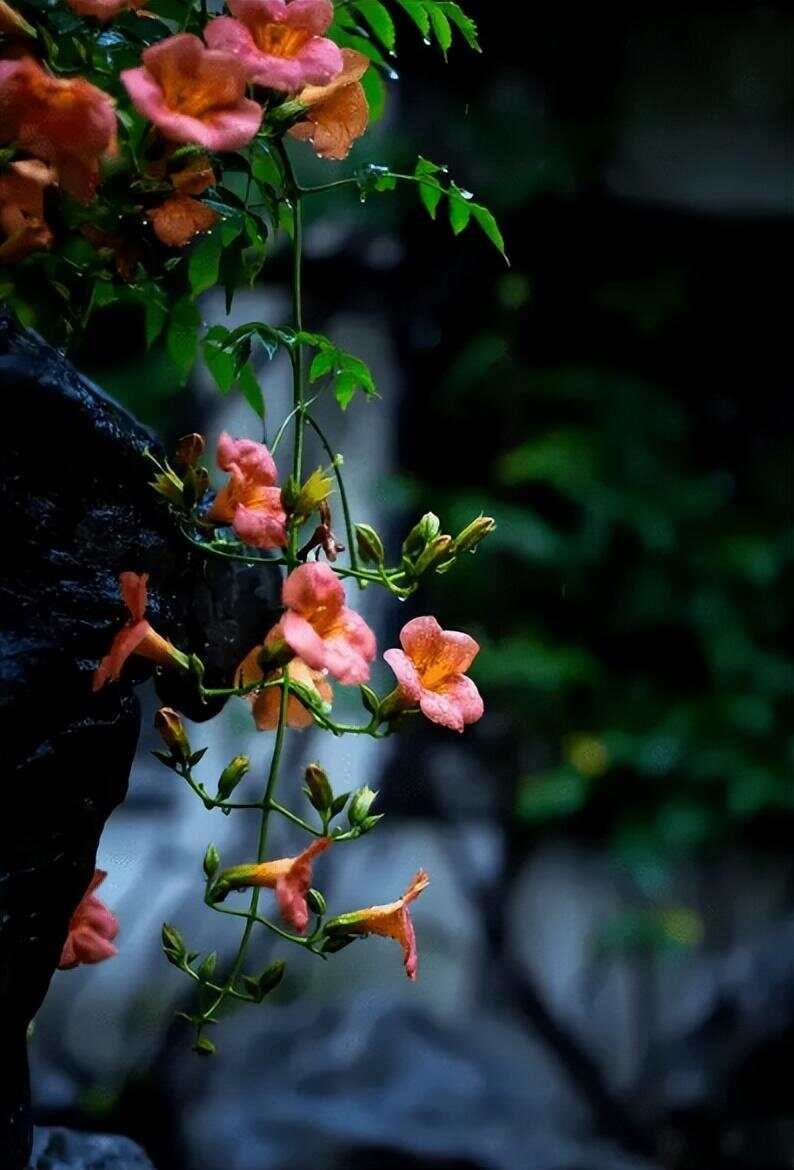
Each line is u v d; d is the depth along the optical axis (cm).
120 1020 552
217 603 164
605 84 589
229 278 167
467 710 149
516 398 605
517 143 577
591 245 603
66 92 132
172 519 153
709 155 605
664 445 610
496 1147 485
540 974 609
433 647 150
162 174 147
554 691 589
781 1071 502
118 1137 192
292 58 142
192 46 134
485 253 591
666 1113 525
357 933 146
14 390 140
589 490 580
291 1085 516
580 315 611
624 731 590
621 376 608
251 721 548
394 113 573
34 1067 538
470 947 601
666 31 593
